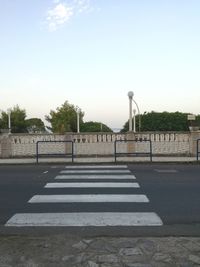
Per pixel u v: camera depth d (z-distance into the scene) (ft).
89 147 82.48
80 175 51.16
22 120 235.40
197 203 33.91
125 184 43.27
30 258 20.36
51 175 51.62
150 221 28.02
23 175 52.11
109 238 23.61
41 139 82.53
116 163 69.31
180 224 27.40
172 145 81.61
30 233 25.32
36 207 32.58
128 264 19.35
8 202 34.68
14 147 82.43
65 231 25.66
